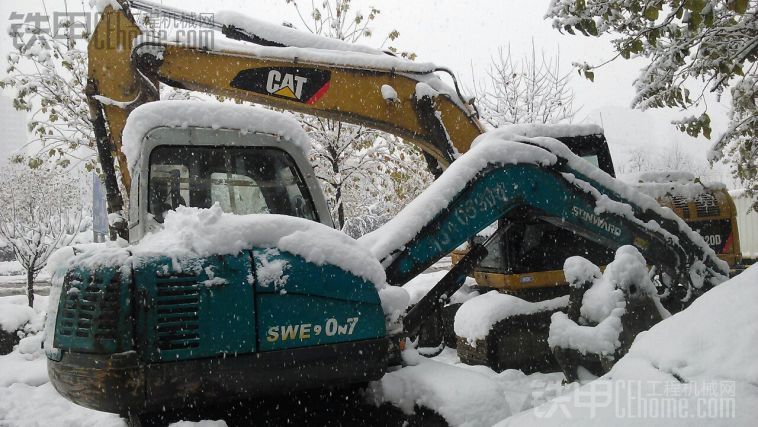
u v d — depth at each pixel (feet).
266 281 10.90
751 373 8.00
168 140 12.82
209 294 10.53
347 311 11.50
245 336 10.64
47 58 29.66
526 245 20.72
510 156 16.26
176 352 10.24
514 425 9.33
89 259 10.50
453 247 15.35
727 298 9.61
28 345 21.81
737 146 21.16
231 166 13.32
